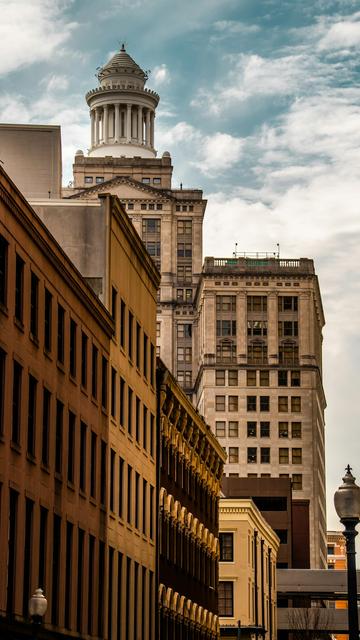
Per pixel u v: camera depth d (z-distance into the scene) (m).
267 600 150.00
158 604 88.44
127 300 81.62
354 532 39.41
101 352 73.44
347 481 39.59
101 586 72.00
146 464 86.31
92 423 70.50
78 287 66.69
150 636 86.50
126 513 79.25
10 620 50.94
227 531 130.50
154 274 90.00
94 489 70.75
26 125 88.62
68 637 61.56
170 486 95.62
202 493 111.94
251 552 133.88
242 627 126.00
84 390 68.69
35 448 58.38
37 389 58.94
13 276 54.97
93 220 77.31
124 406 79.75
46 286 60.97
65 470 63.94
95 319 71.69
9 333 54.22
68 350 65.19
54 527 62.06
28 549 57.19
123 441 78.94
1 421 53.22
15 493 55.16
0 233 52.97
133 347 83.00
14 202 54.16
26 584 56.84
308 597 185.88
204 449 110.56
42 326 60.00
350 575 39.34
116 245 78.88
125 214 80.50
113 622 74.56
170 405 93.62
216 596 119.62
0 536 52.44
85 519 67.94
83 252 76.75
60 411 63.84
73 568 65.00
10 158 88.06
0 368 53.44
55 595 61.78
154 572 88.06
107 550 73.31
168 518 94.50
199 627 108.25
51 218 77.38
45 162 88.12
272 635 155.12
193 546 106.38
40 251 59.50
